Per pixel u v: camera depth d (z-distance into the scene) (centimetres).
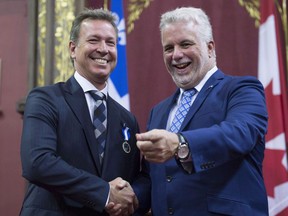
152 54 496
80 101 281
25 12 519
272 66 462
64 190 248
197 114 262
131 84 493
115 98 473
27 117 265
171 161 263
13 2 525
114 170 277
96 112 286
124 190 258
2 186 492
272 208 443
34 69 487
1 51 517
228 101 256
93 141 272
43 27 493
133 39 501
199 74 278
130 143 295
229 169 246
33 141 254
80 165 265
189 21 277
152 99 490
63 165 249
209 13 498
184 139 220
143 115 488
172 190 258
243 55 487
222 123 231
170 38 279
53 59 482
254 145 236
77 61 296
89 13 299
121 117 300
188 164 225
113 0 493
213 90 268
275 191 445
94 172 268
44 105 268
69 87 289
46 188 251
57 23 488
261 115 241
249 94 250
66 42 484
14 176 491
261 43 474
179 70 281
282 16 493
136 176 300
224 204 240
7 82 510
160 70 493
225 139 221
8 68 512
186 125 262
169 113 293
